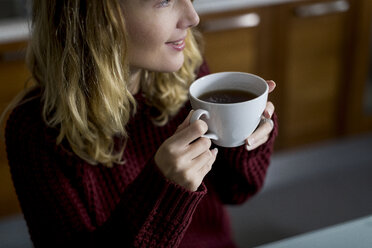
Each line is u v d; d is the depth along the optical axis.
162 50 0.80
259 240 1.94
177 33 0.79
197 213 1.04
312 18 2.08
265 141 0.89
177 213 0.74
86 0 0.77
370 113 2.41
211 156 0.73
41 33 0.85
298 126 2.32
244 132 0.70
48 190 0.88
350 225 0.79
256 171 0.97
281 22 2.04
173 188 0.72
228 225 1.12
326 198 2.19
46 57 0.86
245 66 2.08
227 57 2.03
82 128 0.85
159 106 0.97
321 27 2.12
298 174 2.36
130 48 0.80
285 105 2.24
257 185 1.00
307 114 2.30
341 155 2.44
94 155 0.88
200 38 1.08
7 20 2.06
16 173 0.90
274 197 2.21
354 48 2.22
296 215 2.08
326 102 2.31
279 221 2.05
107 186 0.94
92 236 0.82
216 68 2.03
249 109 0.66
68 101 0.83
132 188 0.77
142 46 0.79
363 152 2.46
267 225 2.03
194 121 0.67
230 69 2.06
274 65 2.13
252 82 0.73
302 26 2.09
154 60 0.81
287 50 2.12
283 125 2.28
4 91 1.79
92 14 0.78
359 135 2.45
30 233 0.93
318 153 2.41
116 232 0.78
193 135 0.68
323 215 2.08
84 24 0.80
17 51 1.75
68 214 0.87
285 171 2.37
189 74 0.99
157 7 0.76
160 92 0.96
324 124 2.36
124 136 0.94
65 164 0.89
